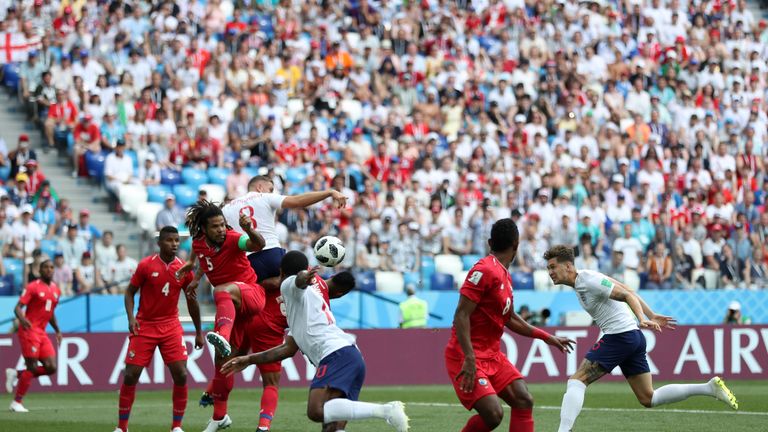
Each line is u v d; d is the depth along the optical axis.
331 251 29.02
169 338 33.97
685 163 78.00
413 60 80.25
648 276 65.50
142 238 59.84
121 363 53.69
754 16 97.00
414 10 83.81
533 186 71.75
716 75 85.69
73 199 64.81
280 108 72.50
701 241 68.00
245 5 80.50
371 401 47.34
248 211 33.25
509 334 57.41
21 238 57.97
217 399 33.44
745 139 81.44
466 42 83.19
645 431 35.41
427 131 74.75
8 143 68.56
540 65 83.38
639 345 31.70
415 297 58.59
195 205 31.78
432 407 44.25
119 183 64.38
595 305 31.70
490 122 76.75
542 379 57.69
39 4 75.44
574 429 36.03
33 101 70.31
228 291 31.89
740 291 65.75
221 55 74.56
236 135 69.50
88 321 55.81
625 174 74.56
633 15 89.12
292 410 43.28
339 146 71.62
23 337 44.06
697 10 91.50
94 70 71.44
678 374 59.28
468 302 25.64
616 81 83.38
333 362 26.11
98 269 58.12
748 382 57.78
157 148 67.44
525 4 87.38
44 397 50.19
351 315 60.56
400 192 68.38
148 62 72.56
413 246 63.12
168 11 76.25
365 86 76.69
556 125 79.00
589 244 65.19
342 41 79.44
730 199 75.50
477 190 68.81
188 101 70.50
